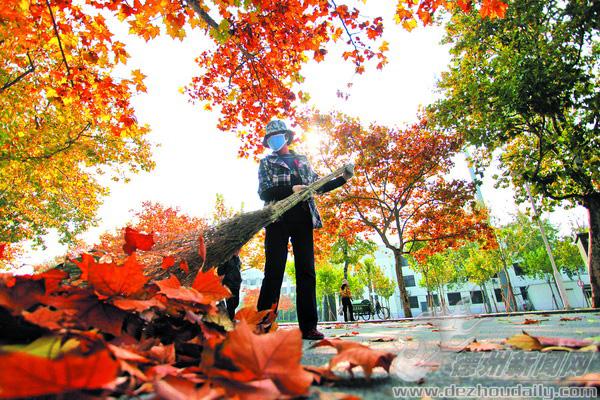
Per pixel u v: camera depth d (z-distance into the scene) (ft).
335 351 5.54
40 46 19.54
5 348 2.39
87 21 15.96
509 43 31.53
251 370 2.32
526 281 134.92
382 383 3.34
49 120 28.73
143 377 2.26
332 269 101.81
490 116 32.50
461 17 34.09
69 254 5.10
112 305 3.47
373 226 49.11
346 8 16.80
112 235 58.85
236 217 6.71
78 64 19.54
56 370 1.55
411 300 147.23
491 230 48.44
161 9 14.48
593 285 29.30
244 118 25.39
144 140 38.60
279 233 8.32
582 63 30.55
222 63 23.61
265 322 5.90
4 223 53.21
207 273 4.55
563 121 32.53
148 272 5.32
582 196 31.50
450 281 120.98
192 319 3.84
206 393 2.07
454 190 47.52
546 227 126.72
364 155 48.24
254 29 18.58
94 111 20.38
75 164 35.53
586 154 31.48
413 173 47.06
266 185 8.94
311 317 7.91
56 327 2.74
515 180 38.45
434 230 50.49
